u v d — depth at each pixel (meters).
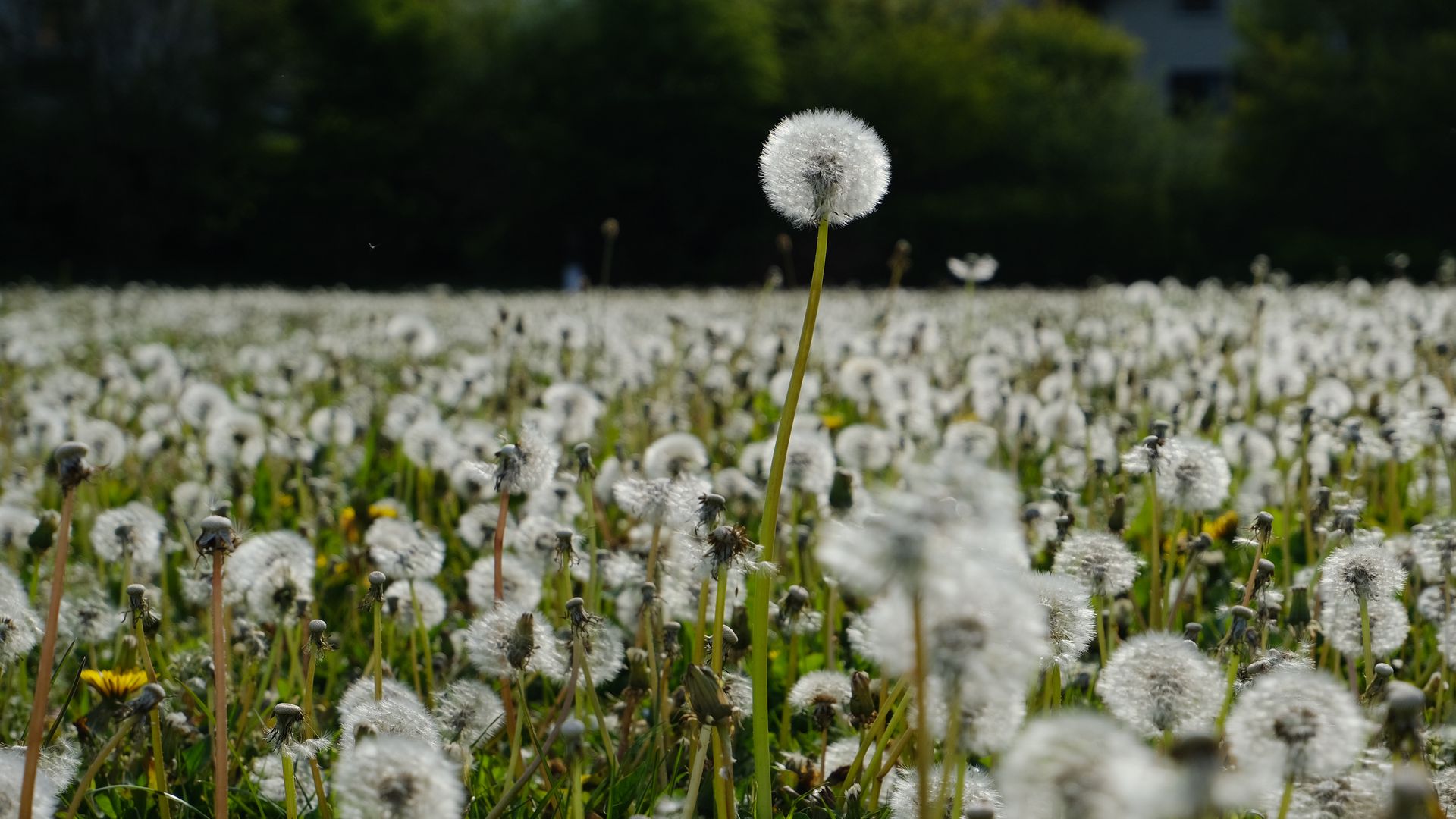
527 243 47.34
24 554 4.73
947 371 7.32
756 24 45.31
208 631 3.98
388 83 48.47
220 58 46.25
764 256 43.47
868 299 16.69
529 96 46.41
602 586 3.85
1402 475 5.15
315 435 6.16
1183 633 3.00
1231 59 42.28
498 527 2.77
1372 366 6.63
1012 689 1.72
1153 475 3.02
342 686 3.74
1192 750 1.37
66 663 3.73
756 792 2.27
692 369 7.43
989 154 43.00
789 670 3.37
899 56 43.88
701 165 44.94
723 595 2.32
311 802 2.75
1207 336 8.20
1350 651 2.78
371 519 5.16
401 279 46.91
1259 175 39.69
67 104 45.75
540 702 3.60
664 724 2.86
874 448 4.77
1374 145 38.22
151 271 45.91
